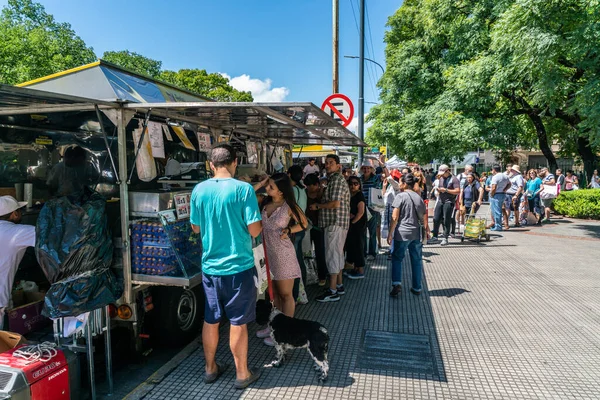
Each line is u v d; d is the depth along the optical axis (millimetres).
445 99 16188
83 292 2963
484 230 9734
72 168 4727
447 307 5215
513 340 4250
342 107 8164
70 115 4559
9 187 4562
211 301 3219
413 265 5680
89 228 3023
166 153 5535
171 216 3459
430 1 16844
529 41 10070
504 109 15711
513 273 6895
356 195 6195
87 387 3404
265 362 3729
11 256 3381
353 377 3465
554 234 10797
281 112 3811
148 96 5777
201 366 3654
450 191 9242
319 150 15578
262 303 3648
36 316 3758
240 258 3154
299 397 3158
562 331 4484
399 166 18672
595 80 9984
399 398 3158
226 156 3250
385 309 5125
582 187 17703
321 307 5184
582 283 6309
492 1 14242
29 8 21859
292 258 4070
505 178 11172
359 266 6430
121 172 3395
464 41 15648
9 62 18234
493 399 3164
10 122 4520
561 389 3314
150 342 4184
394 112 20281
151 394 3195
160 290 3936
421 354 3918
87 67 5445
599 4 9070
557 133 19578
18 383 2451
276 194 3967
